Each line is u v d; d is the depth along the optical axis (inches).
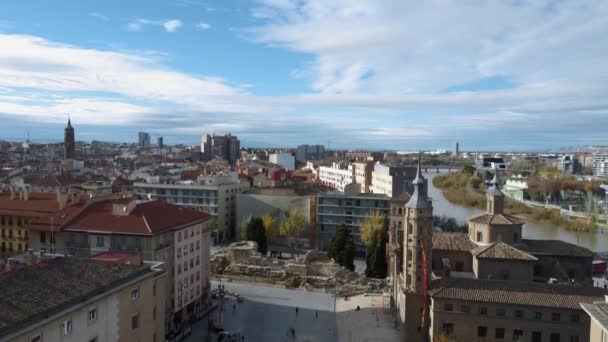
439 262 4333.2
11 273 2241.6
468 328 3462.1
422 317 3777.1
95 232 3843.5
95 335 2292.1
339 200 7637.8
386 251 5629.9
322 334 4057.6
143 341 2677.2
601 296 3385.8
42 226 4052.7
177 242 4138.8
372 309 4638.3
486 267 3969.0
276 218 7854.3
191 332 4040.4
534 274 4234.7
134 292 2603.3
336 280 5344.5
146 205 4168.3
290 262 5856.3
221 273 5757.9
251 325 4249.5
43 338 1982.0
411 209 3809.1
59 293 2177.7
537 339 3368.6
